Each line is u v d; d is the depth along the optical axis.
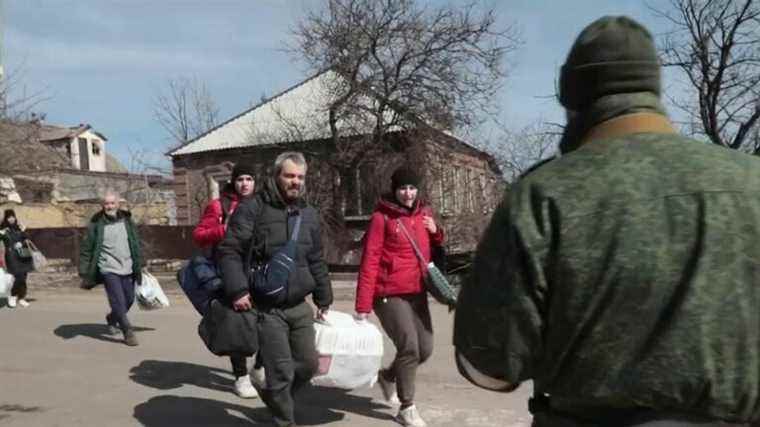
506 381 1.87
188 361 8.24
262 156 26.77
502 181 21.08
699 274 1.68
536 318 1.80
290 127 25.53
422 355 5.79
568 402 1.86
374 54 22.89
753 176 1.77
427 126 22.47
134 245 9.36
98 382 7.23
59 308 13.20
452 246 19.42
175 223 34.19
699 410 1.70
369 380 5.90
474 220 19.52
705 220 1.70
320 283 5.78
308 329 5.44
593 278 1.73
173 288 18.02
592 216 1.76
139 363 8.13
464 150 22.55
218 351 5.33
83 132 59.25
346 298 15.58
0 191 23.56
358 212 23.89
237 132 33.66
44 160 23.69
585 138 1.95
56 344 9.28
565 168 1.86
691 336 1.67
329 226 23.09
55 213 29.17
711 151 1.82
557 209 1.80
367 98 23.27
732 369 1.66
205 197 33.47
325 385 5.78
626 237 1.72
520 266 1.81
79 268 9.26
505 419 5.99
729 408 1.68
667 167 1.78
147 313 12.38
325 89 24.61
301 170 5.39
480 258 1.90
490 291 1.85
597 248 1.74
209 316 5.48
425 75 22.58
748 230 1.70
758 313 1.68
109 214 9.27
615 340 1.72
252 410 6.26
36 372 7.68
